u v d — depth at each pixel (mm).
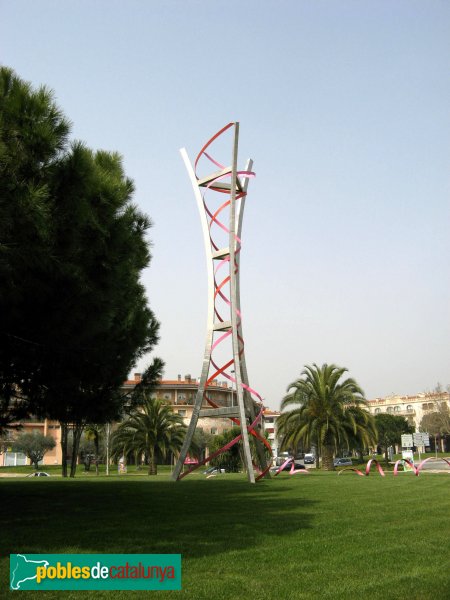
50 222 11078
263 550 8430
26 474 73062
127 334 17422
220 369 26969
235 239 26391
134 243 14508
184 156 28031
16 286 11156
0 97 11195
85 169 11805
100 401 17516
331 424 42500
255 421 26500
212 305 26672
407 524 10898
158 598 6238
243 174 27547
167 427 53438
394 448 109500
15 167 10633
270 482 23766
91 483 23500
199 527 10516
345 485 21172
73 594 6414
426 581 6809
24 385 16016
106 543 8914
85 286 12195
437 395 99688
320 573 7184
